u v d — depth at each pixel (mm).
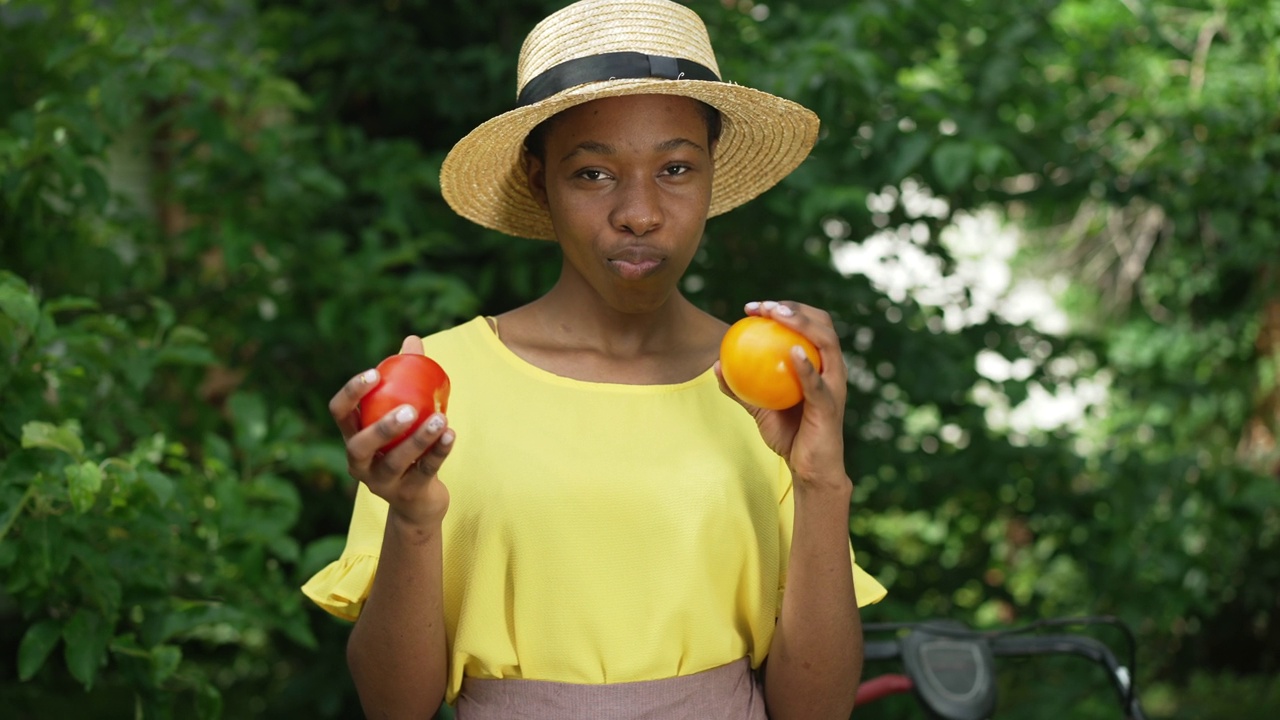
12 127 3102
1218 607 5598
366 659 1543
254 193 3758
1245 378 6586
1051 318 8477
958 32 4414
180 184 3832
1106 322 8164
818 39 3779
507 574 1586
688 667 1594
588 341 1691
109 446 2818
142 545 2580
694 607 1578
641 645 1568
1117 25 4848
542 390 1638
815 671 1576
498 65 4125
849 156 3854
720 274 4164
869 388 4387
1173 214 4379
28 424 2289
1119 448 4355
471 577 1586
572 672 1572
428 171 3971
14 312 2414
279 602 2869
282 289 3963
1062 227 7957
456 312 3719
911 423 4551
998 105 4305
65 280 3451
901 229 4520
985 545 4555
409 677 1538
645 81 1489
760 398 1449
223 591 2801
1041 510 4379
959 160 3580
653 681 1574
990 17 4309
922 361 4156
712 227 4020
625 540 1573
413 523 1414
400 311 3828
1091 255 8133
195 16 4477
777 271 4195
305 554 2975
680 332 1734
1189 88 4848
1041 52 4270
